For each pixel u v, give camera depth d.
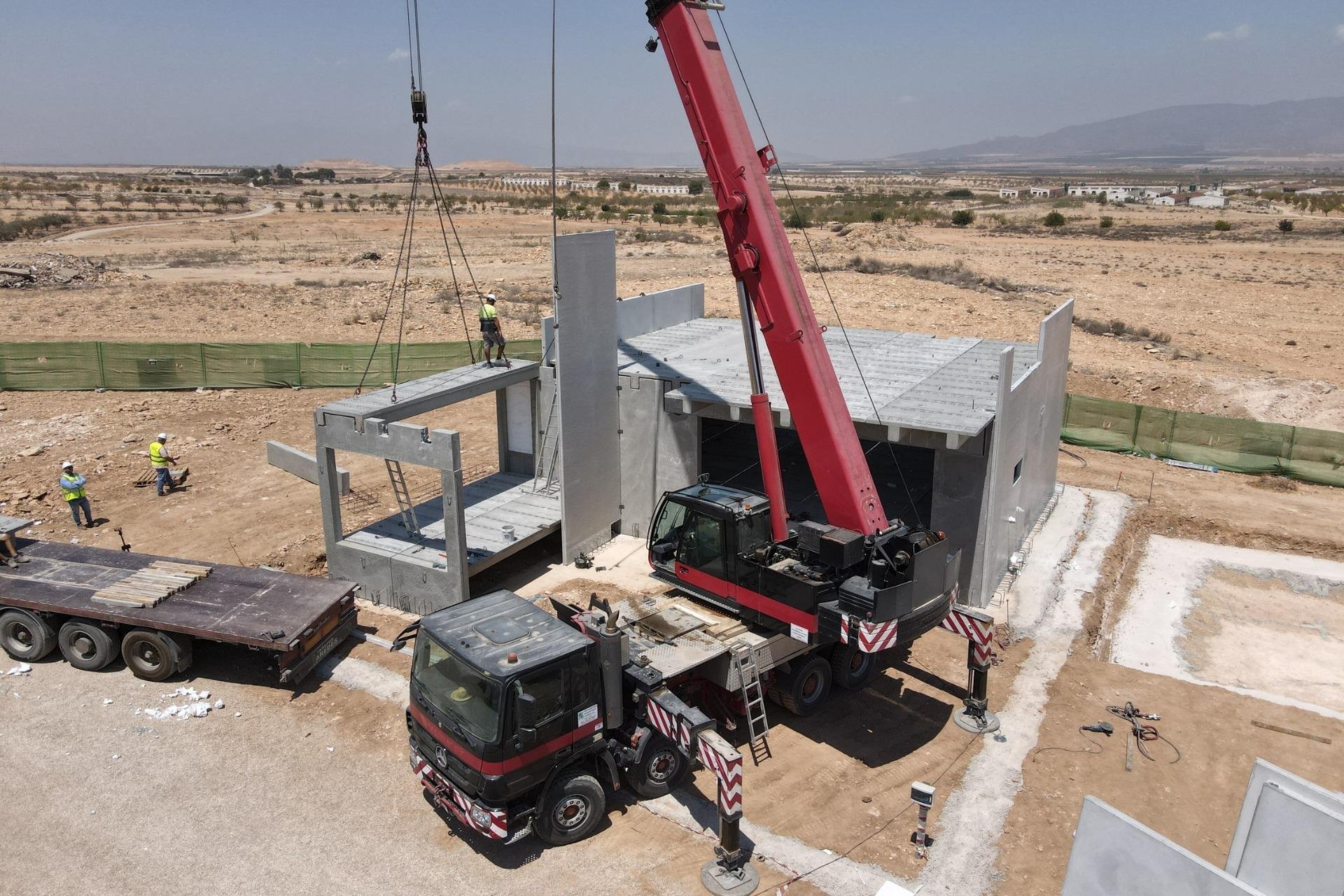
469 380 16.39
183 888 9.17
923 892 9.20
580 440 16.42
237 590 13.48
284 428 25.38
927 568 10.75
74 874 9.30
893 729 12.12
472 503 17.53
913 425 13.93
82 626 12.85
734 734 12.00
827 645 12.59
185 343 30.11
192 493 20.50
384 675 13.09
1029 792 10.80
